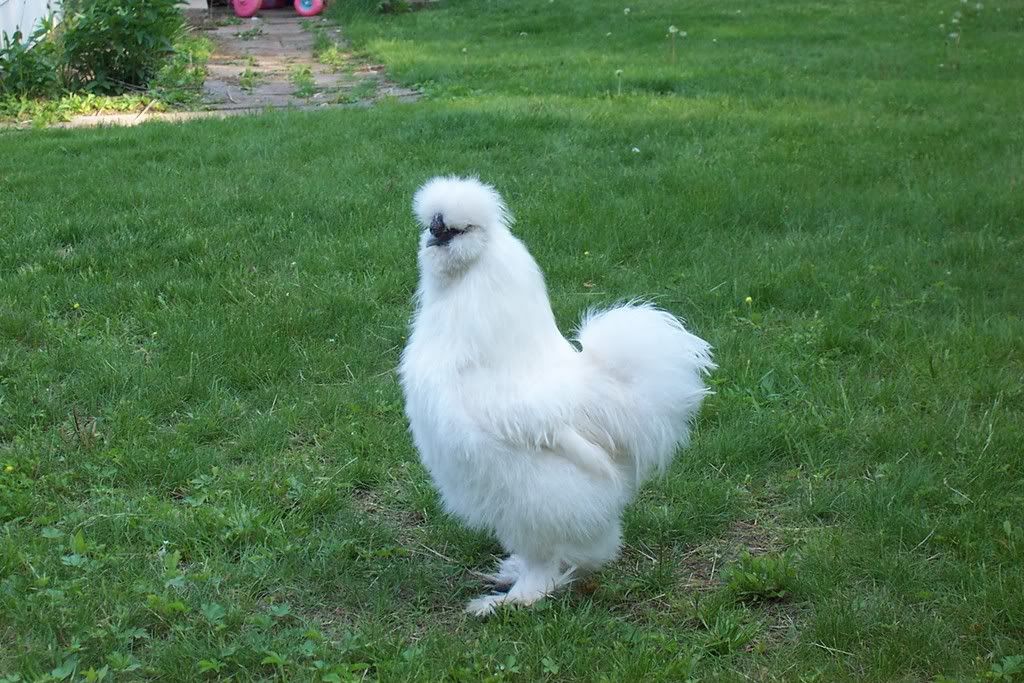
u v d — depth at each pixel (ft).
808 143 14.98
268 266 10.74
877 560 6.11
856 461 7.30
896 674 5.26
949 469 7.11
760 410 7.88
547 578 5.81
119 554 6.20
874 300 9.68
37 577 5.88
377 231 11.51
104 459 7.27
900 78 19.84
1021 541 6.17
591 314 8.11
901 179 13.34
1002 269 10.48
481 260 5.43
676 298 9.92
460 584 6.18
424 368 5.53
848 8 29.25
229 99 19.57
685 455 7.33
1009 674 5.15
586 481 5.46
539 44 24.32
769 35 24.95
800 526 6.68
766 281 10.11
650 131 15.61
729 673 5.25
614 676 5.21
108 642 5.41
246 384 8.46
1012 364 8.55
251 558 6.12
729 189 12.75
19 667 5.23
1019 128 15.75
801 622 5.73
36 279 10.15
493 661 5.35
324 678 5.13
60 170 13.79
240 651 5.36
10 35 19.77
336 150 14.64
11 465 7.14
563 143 14.87
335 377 8.64
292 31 28.25
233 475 7.09
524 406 5.33
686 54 22.40
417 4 32.12
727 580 6.04
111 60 19.49
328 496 6.86
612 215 11.85
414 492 7.02
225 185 13.06
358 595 5.95
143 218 11.78
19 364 8.56
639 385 5.45
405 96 19.25
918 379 8.30
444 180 5.80
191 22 29.35
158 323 9.34
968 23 26.14
